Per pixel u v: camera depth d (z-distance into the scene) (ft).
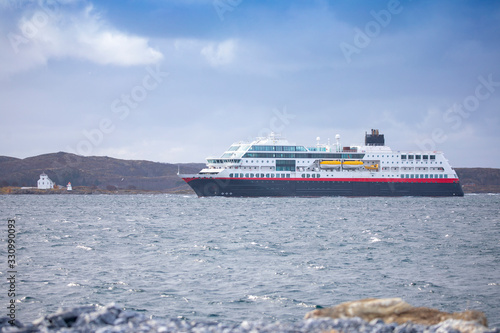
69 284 148.46
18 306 127.54
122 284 148.36
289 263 182.80
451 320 77.41
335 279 156.66
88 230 312.91
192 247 224.33
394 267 176.45
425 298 136.56
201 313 122.21
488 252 211.00
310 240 251.19
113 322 75.87
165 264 180.65
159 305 128.47
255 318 118.93
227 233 288.92
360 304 84.84
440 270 171.32
